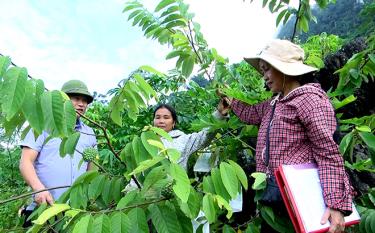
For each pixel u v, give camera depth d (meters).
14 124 1.49
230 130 2.52
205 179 1.61
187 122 3.77
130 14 2.63
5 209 3.05
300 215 1.53
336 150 1.61
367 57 2.35
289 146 1.75
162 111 2.88
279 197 1.75
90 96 2.78
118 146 3.96
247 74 3.60
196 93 2.85
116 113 1.80
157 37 2.63
